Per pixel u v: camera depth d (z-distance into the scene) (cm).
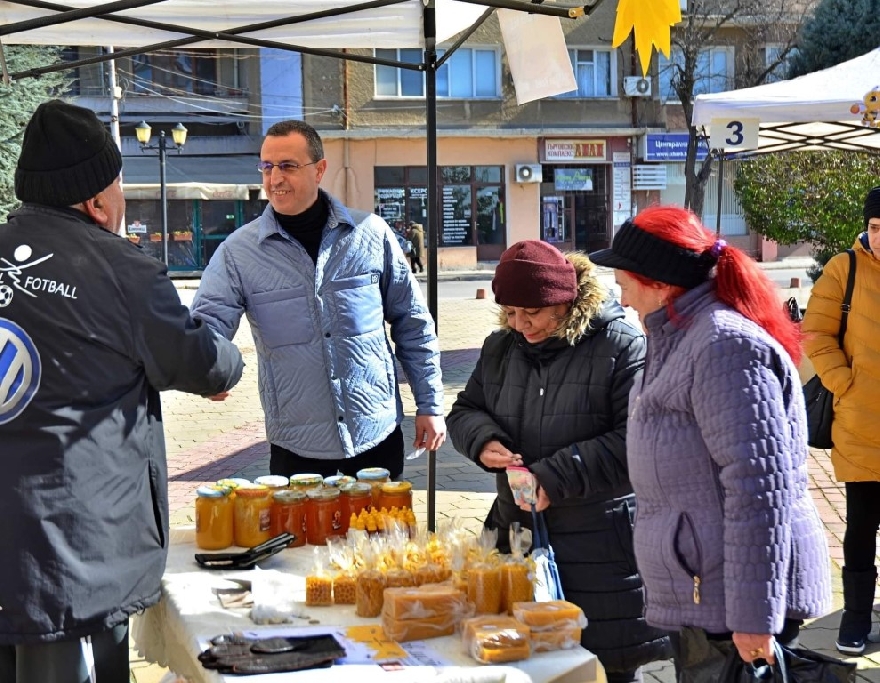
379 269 407
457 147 3130
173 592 284
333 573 278
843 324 432
